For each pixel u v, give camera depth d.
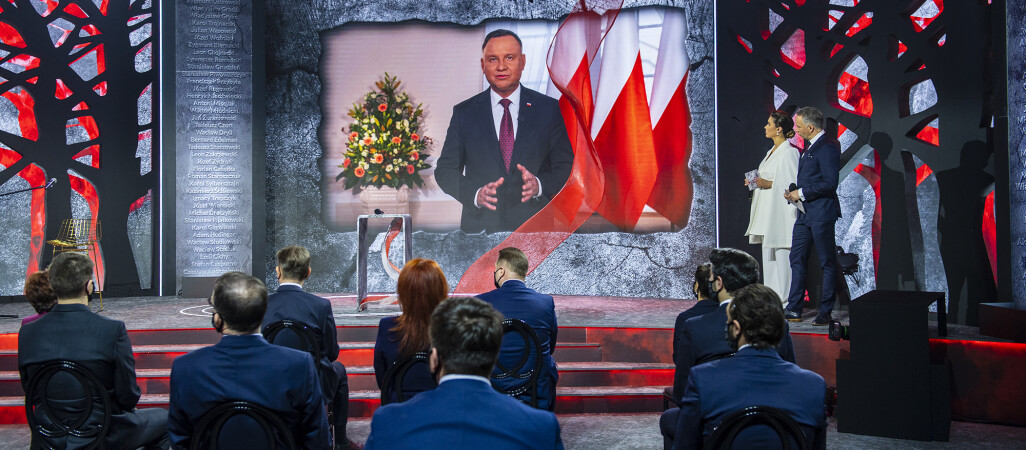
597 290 8.05
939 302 4.80
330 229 8.54
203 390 2.38
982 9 5.42
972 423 4.59
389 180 8.41
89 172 7.99
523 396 3.35
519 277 3.62
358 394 4.98
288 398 2.45
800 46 6.98
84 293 3.17
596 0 6.70
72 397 3.03
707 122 7.64
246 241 8.05
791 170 5.77
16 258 7.83
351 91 8.50
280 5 8.52
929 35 5.75
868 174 6.45
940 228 5.70
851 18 6.27
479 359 1.71
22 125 7.87
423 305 3.06
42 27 7.89
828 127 6.47
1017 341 4.59
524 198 8.35
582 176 6.89
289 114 8.52
